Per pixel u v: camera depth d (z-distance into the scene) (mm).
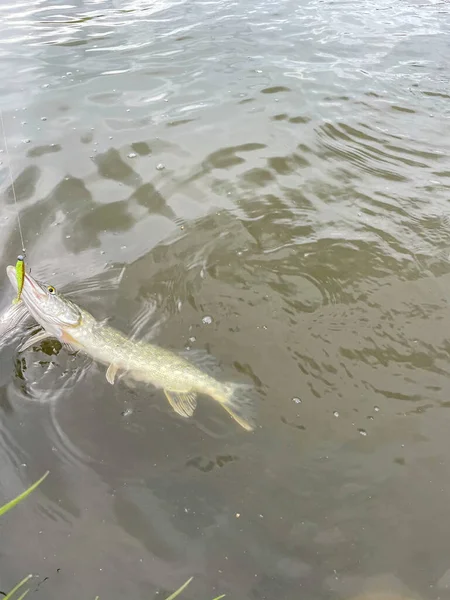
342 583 603
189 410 764
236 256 1021
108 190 1165
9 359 820
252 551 626
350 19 2244
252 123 1427
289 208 1144
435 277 979
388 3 2484
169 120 1423
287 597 590
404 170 1274
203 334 874
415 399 783
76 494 667
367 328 888
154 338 861
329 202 1164
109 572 603
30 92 1542
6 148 1271
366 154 1327
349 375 817
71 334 834
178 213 1119
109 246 1030
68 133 1347
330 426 750
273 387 798
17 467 689
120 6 2359
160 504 665
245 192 1184
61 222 1072
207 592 592
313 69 1744
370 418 760
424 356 843
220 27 2090
